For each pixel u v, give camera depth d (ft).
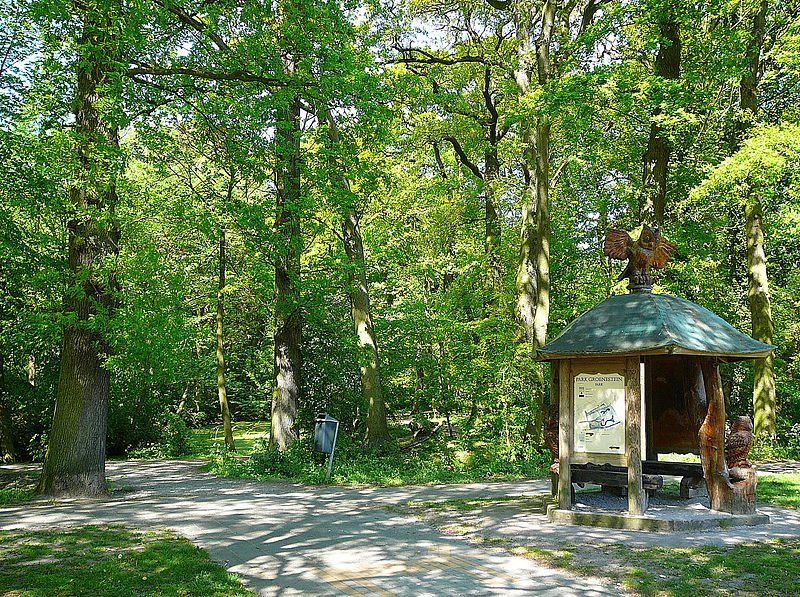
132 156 52.44
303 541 30.12
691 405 38.24
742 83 71.10
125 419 88.99
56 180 46.44
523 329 73.92
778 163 55.62
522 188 77.36
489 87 82.17
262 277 66.90
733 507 32.19
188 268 79.05
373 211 81.30
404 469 62.49
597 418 33.12
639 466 31.48
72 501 45.14
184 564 25.34
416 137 78.95
